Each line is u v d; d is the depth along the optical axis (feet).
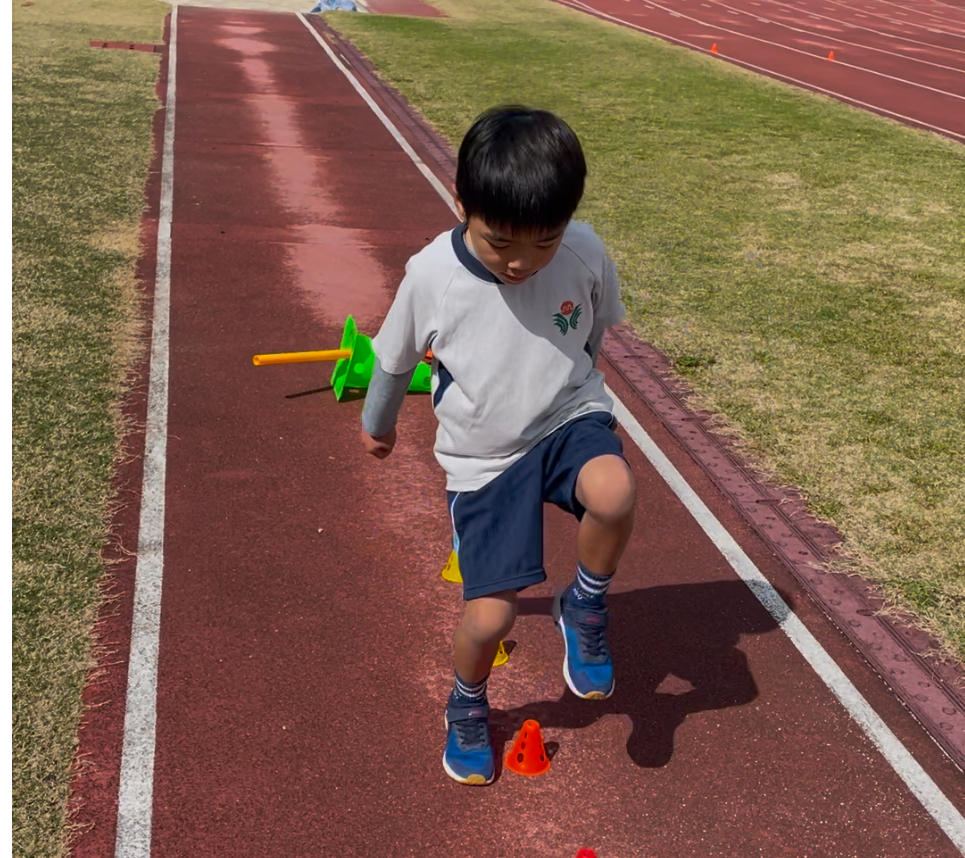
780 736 10.84
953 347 21.26
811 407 18.17
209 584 12.60
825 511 14.90
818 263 26.35
